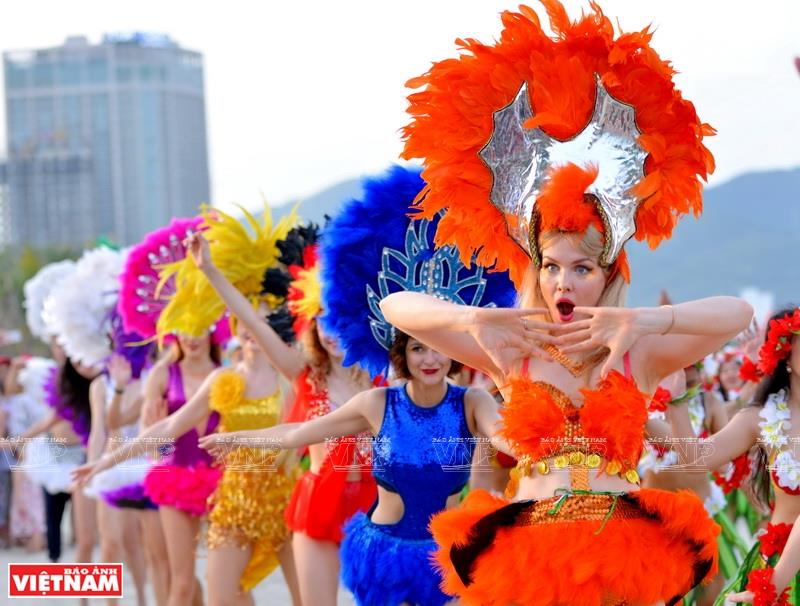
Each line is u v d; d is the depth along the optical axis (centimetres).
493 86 403
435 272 525
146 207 15900
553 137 397
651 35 396
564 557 366
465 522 392
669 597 377
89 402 963
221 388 686
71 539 1293
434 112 410
